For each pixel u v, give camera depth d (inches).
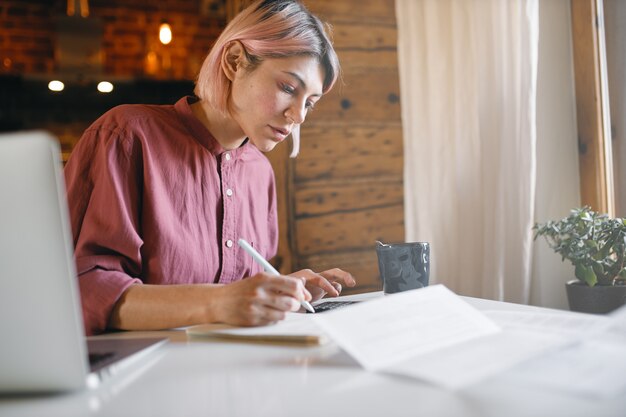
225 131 52.9
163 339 33.9
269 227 62.6
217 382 25.3
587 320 32.9
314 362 28.2
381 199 100.5
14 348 23.2
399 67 100.6
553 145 91.0
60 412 22.0
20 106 133.6
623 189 83.8
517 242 85.5
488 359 26.0
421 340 28.6
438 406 21.3
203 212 50.6
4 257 22.5
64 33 129.0
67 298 23.0
